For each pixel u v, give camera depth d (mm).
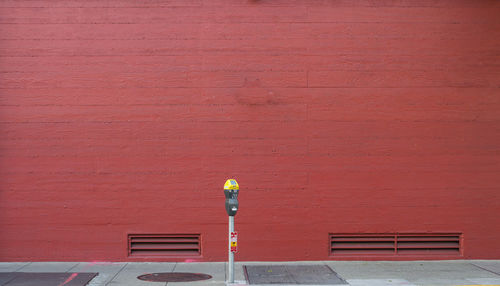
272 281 6586
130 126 7891
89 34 7914
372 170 7957
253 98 7945
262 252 7867
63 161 7848
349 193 7938
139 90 7910
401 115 7969
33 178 7824
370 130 7957
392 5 8016
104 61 7910
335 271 7230
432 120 7984
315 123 7945
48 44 7891
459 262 7863
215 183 7898
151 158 7883
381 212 7945
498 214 7977
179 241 7891
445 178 7969
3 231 7781
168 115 7906
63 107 7863
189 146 7902
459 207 7969
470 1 8008
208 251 7863
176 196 7879
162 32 7953
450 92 8000
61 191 7832
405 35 8008
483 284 6445
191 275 6957
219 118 7918
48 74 7879
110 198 7852
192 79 7934
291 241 7891
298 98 7953
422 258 7957
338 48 7984
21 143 7832
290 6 7996
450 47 8008
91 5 7934
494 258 7973
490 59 7926
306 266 7566
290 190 7910
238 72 7957
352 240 7953
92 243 7820
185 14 7961
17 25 7898
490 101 7922
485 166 7984
